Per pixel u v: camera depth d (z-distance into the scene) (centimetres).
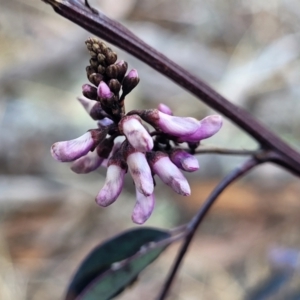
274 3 56
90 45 13
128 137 12
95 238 42
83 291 17
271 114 48
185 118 13
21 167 46
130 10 59
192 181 42
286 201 41
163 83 51
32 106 50
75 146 13
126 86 13
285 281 27
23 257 41
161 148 13
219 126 13
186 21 59
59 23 58
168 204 42
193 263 39
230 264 39
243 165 18
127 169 13
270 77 50
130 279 17
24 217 43
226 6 58
